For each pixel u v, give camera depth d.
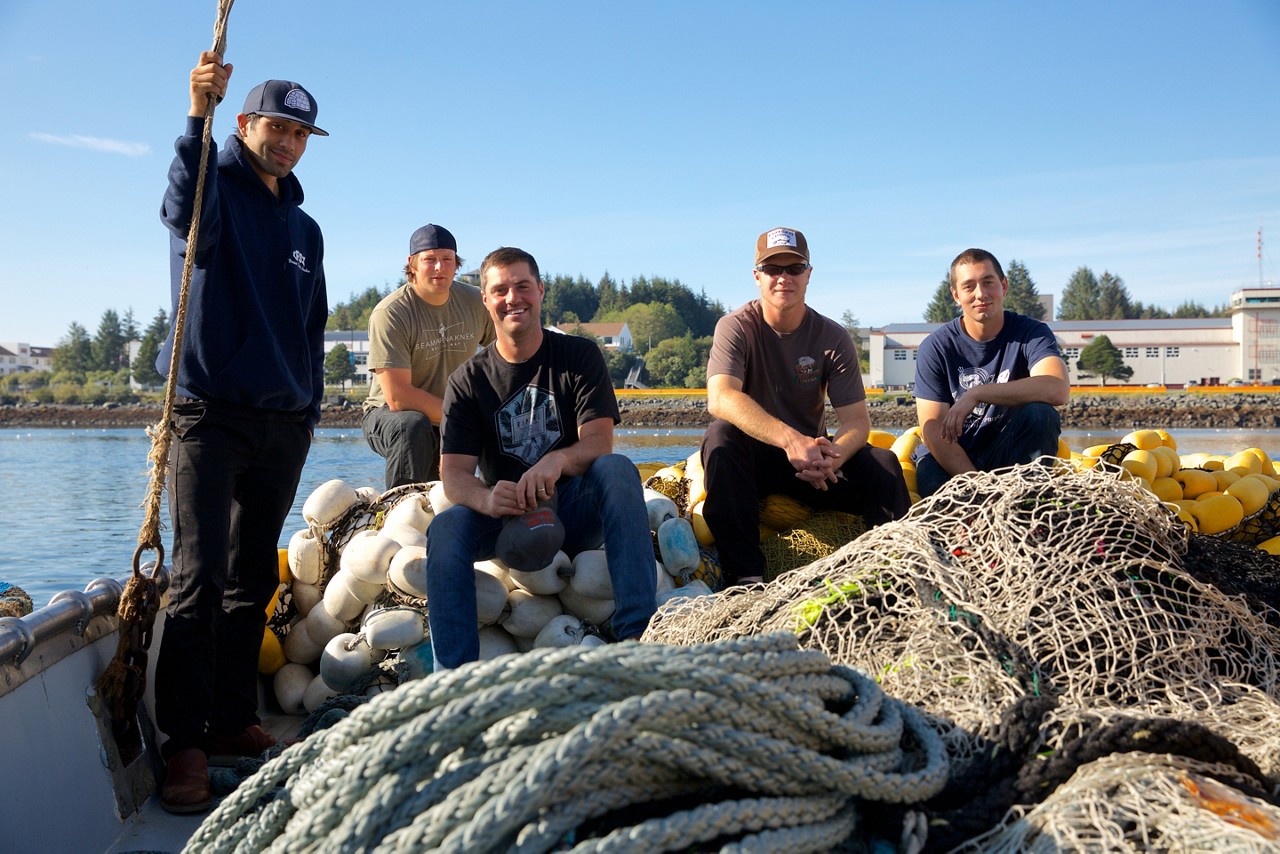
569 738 1.88
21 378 147.00
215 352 4.04
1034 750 2.29
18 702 3.06
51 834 3.08
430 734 1.97
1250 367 99.62
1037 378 5.25
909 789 2.15
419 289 6.20
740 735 2.01
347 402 73.88
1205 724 2.51
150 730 3.96
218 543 3.98
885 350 99.12
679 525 4.70
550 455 4.35
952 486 3.37
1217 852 1.85
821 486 4.80
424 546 4.64
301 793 2.10
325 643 4.82
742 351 5.12
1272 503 5.16
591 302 190.12
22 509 19.25
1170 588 2.99
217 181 4.02
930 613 2.85
